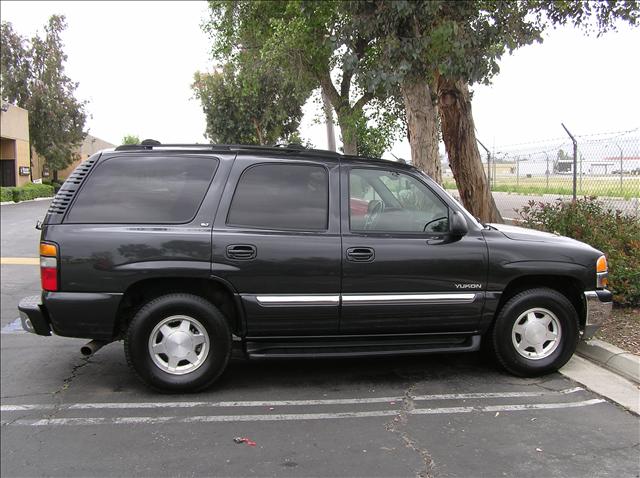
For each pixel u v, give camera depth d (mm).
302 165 4938
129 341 4605
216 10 17922
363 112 15969
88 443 3941
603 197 10312
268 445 3879
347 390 4887
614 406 4496
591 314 5105
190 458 3711
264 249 4629
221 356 4711
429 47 7176
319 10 13008
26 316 4617
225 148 4934
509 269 4918
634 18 7816
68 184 4707
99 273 4496
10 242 15625
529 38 7379
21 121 40844
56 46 48562
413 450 3785
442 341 5031
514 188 15086
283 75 18828
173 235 4570
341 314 4742
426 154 8562
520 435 3996
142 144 4938
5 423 4273
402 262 4762
